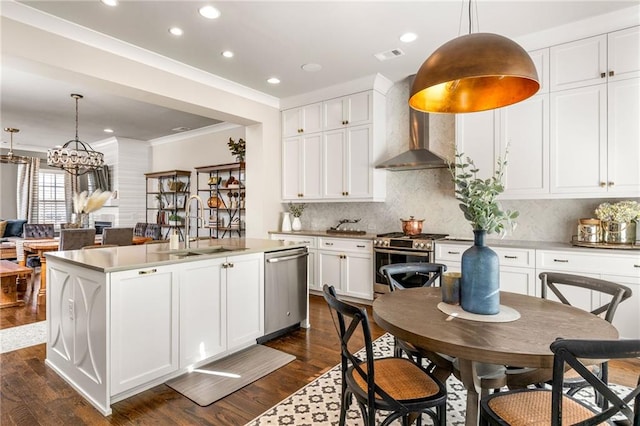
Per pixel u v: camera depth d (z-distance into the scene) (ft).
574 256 9.68
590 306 9.46
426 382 5.37
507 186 11.11
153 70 11.65
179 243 10.63
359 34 10.32
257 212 16.43
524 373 5.02
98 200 18.97
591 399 7.28
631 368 8.48
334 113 15.17
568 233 11.34
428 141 13.73
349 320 12.48
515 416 4.43
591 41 9.84
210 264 8.77
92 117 19.07
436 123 13.82
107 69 10.44
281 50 11.35
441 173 13.92
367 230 15.92
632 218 9.50
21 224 24.94
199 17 9.31
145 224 21.91
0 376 8.27
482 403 4.78
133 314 7.23
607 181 9.66
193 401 7.23
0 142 25.18
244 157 18.49
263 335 10.20
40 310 13.60
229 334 9.22
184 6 8.78
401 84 14.73
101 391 6.89
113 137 24.63
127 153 25.16
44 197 28.19
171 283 7.91
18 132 22.63
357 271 14.03
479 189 5.46
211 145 22.09
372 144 14.16
